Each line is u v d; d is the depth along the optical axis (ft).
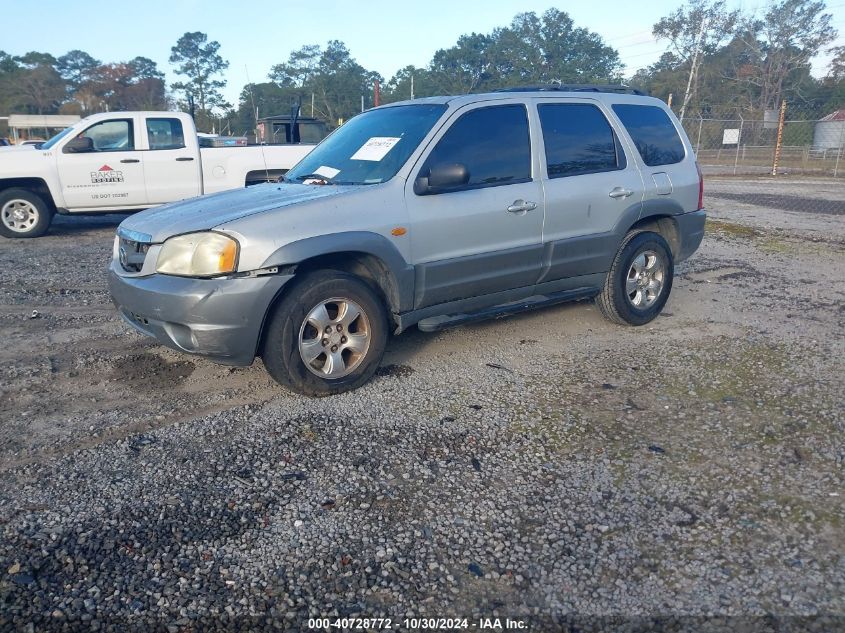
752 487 11.24
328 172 16.58
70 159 35.17
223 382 15.56
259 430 13.19
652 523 10.32
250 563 9.44
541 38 191.11
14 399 14.71
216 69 244.01
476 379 15.79
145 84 253.24
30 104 266.16
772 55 179.32
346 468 11.83
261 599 8.78
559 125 17.74
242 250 13.25
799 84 183.32
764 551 9.67
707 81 181.47
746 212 43.86
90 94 246.27
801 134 102.73
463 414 13.92
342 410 14.07
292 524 10.28
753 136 103.91
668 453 12.34
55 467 11.86
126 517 10.42
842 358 16.96
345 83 209.46
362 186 15.10
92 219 42.60
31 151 35.06
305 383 14.32
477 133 16.33
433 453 12.34
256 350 13.93
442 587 9.03
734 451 12.39
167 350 17.62
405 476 11.59
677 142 20.53
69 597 8.77
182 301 13.28
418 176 15.28
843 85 177.17
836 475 11.56
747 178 75.25
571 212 17.52
